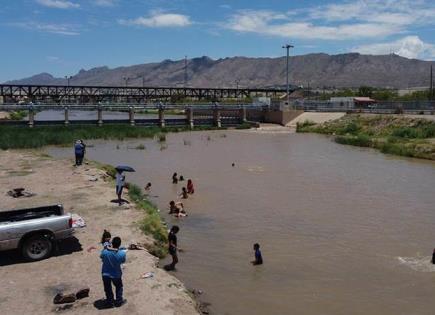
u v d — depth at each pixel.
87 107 87.00
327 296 16.52
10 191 26.88
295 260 20.06
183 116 138.88
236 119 107.12
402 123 75.88
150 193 32.78
